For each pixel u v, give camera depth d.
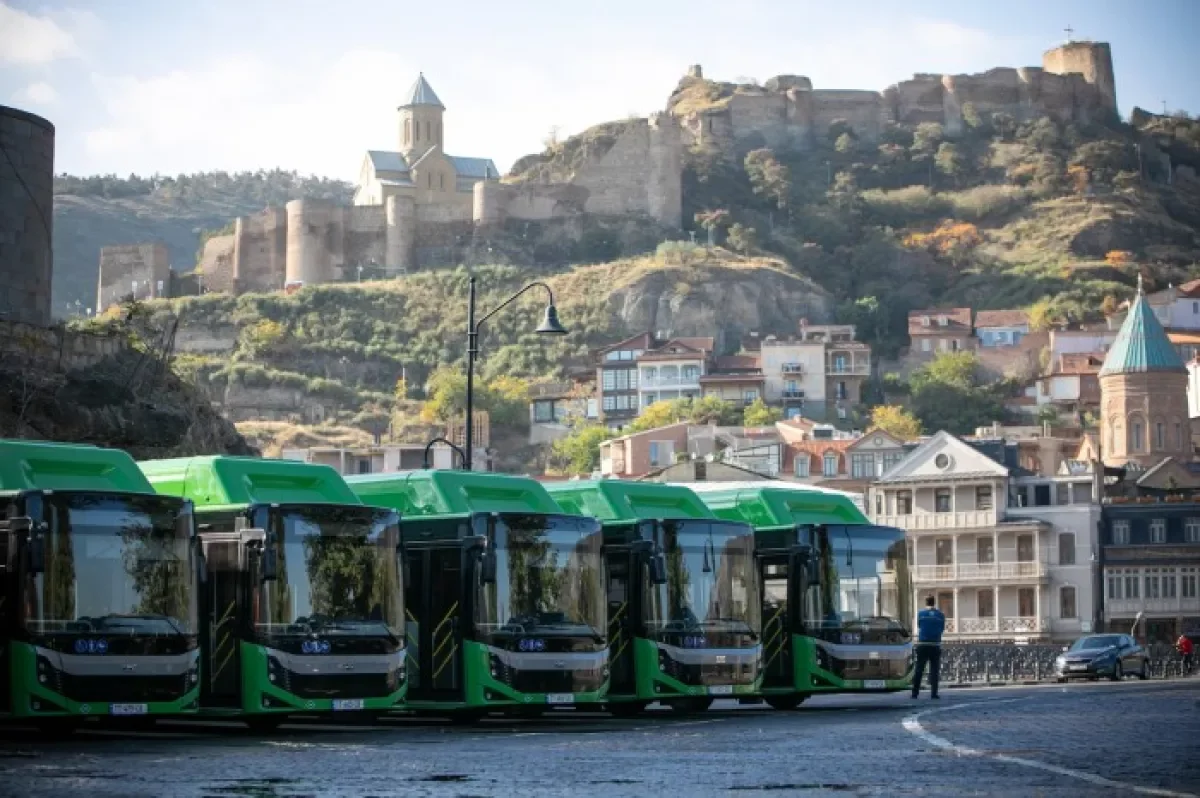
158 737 31.25
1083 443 150.38
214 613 32.25
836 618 41.69
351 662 31.98
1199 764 21.95
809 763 23.25
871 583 42.44
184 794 19.33
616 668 38.50
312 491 33.75
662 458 165.62
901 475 120.50
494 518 34.69
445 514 35.28
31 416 52.66
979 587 117.19
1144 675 70.19
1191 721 30.91
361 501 36.19
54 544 29.33
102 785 20.38
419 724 36.78
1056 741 26.17
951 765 22.39
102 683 29.42
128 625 29.84
